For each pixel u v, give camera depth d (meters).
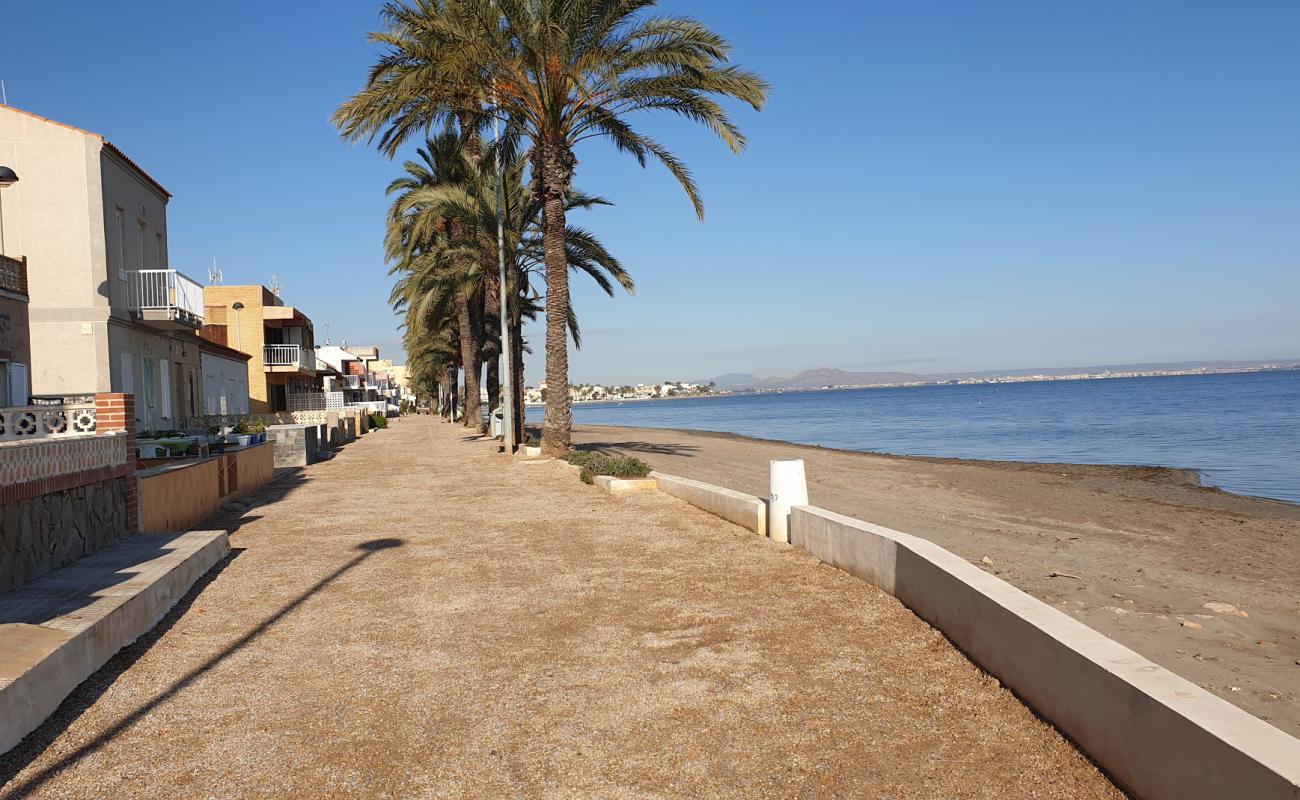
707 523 10.19
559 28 16.42
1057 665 3.92
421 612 6.41
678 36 16.86
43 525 6.70
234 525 11.04
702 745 3.95
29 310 17.59
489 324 26.03
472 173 24.41
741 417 96.56
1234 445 32.09
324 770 3.76
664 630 5.79
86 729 4.21
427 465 20.84
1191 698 3.15
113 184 19.00
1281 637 6.86
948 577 5.29
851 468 23.20
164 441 14.37
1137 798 3.28
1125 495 16.97
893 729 4.07
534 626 5.98
